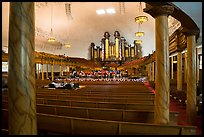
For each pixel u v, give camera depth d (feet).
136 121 15.29
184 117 23.12
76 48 92.07
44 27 67.56
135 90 30.71
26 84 9.29
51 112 17.46
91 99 22.12
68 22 72.33
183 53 47.44
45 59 62.08
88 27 82.12
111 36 92.22
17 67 9.16
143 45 88.12
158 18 14.97
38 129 13.78
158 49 14.87
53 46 82.07
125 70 84.17
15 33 9.22
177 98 31.91
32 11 9.66
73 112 16.57
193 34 22.41
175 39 33.60
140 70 81.71
